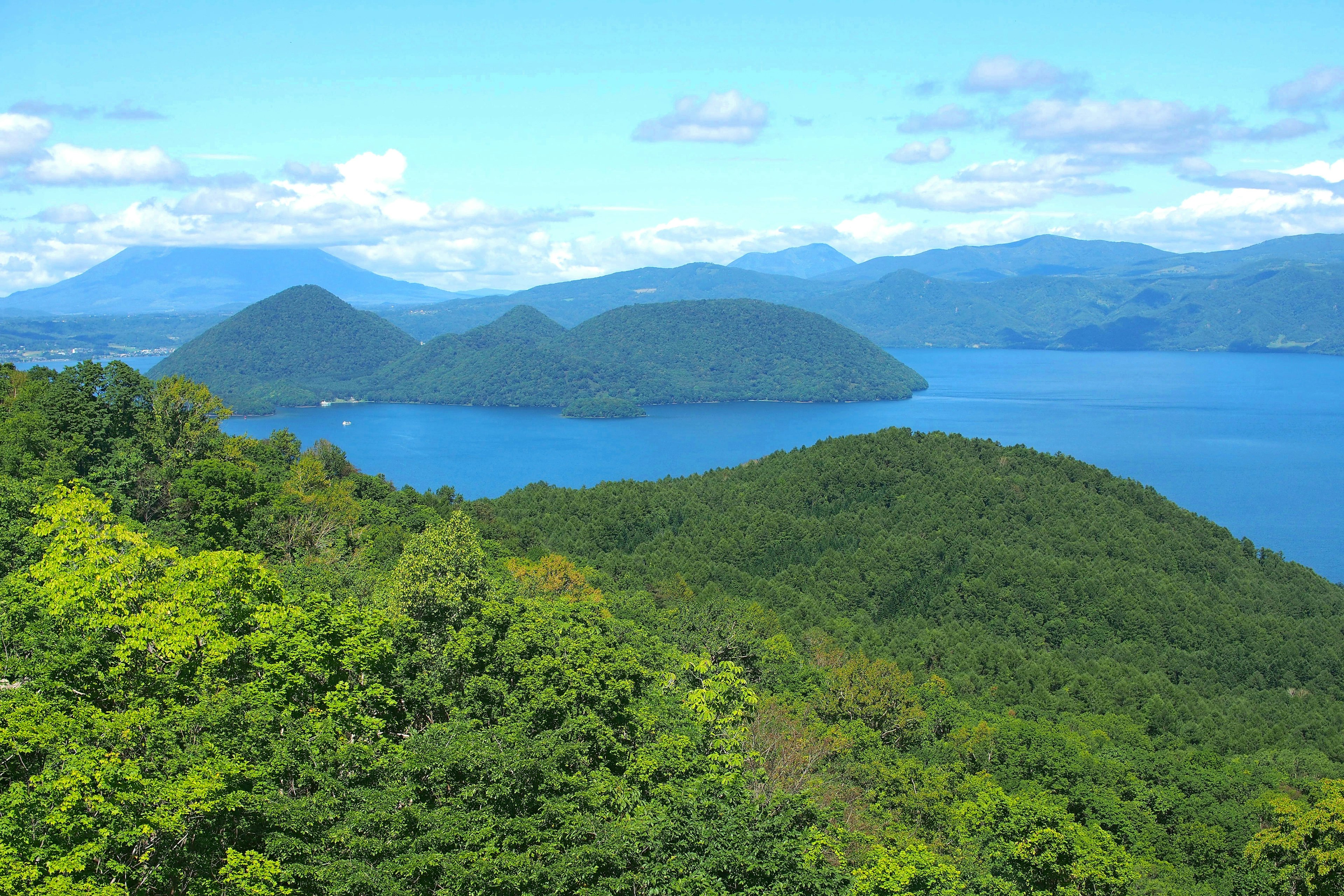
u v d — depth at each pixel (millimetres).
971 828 53406
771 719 63312
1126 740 94312
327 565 81812
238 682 39688
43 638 38375
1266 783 77562
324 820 33750
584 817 38094
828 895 36625
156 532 86375
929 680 108312
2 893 26641
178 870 30797
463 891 32906
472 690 46281
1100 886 43594
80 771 29266
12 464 89125
